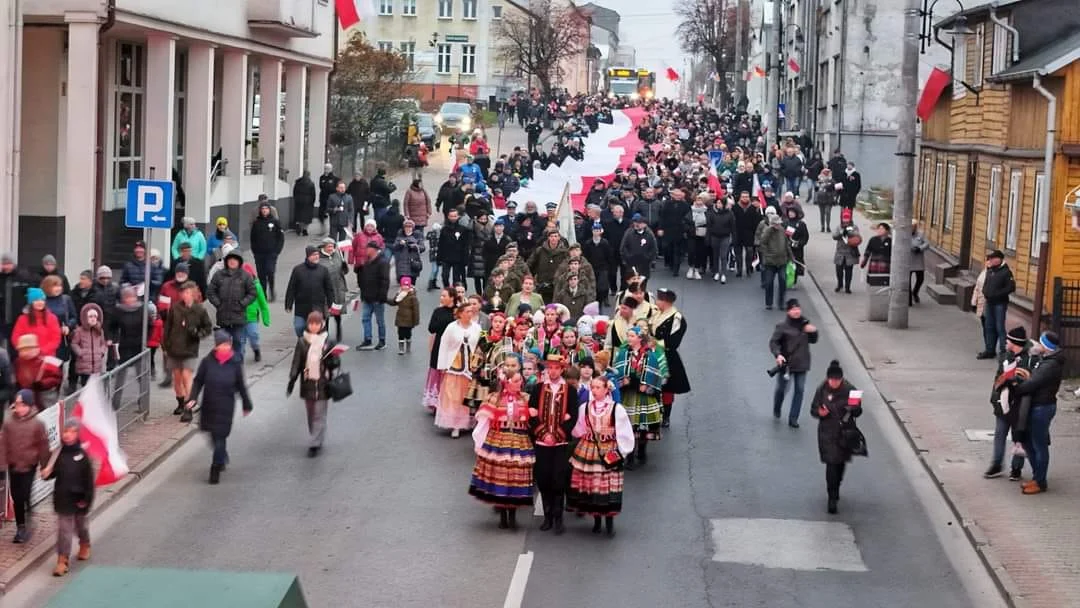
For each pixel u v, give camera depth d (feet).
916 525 51.16
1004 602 43.32
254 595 20.72
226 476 55.88
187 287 64.69
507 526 49.78
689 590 43.70
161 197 63.87
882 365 78.84
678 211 109.29
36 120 99.66
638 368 57.36
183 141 129.39
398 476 56.18
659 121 223.51
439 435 62.85
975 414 67.31
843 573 45.75
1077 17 93.76
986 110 102.27
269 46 128.26
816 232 142.61
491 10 322.75
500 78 324.60
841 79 189.57
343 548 47.14
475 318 62.69
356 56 189.06
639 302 60.34
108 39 109.60
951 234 114.11
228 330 74.74
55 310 64.28
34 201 100.01
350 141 182.29
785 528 50.39
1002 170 95.76
